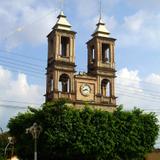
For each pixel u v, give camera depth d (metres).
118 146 67.56
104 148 65.44
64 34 91.94
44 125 64.50
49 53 92.94
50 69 91.12
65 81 92.12
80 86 90.12
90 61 97.00
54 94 87.38
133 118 70.00
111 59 95.00
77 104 87.69
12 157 85.75
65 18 94.12
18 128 68.81
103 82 95.38
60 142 63.41
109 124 67.62
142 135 70.12
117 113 69.69
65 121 64.25
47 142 63.50
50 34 93.56
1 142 93.69
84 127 65.19
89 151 64.69
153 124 71.56
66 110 65.25
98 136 65.62
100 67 93.19
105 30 96.94
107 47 97.12
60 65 89.44
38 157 66.75
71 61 90.50
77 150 63.78
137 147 68.88
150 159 88.00
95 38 95.62
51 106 65.19
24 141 66.56
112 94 92.62
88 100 89.94
